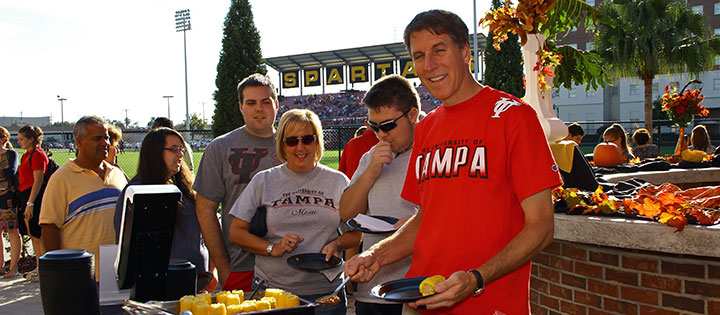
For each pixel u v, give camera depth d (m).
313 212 3.13
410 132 2.93
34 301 5.79
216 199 3.60
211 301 2.08
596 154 6.57
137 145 50.72
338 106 67.00
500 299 1.96
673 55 19.28
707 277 2.94
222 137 3.73
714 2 57.34
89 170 3.67
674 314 3.05
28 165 6.62
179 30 39.12
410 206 2.93
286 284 3.04
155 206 2.01
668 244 2.90
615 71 19.95
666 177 6.22
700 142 9.51
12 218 6.98
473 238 1.95
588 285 3.44
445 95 2.03
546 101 4.31
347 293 5.68
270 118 3.72
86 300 2.07
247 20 18.72
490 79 21.06
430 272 2.06
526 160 1.86
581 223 3.28
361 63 62.84
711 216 2.89
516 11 3.73
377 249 2.25
